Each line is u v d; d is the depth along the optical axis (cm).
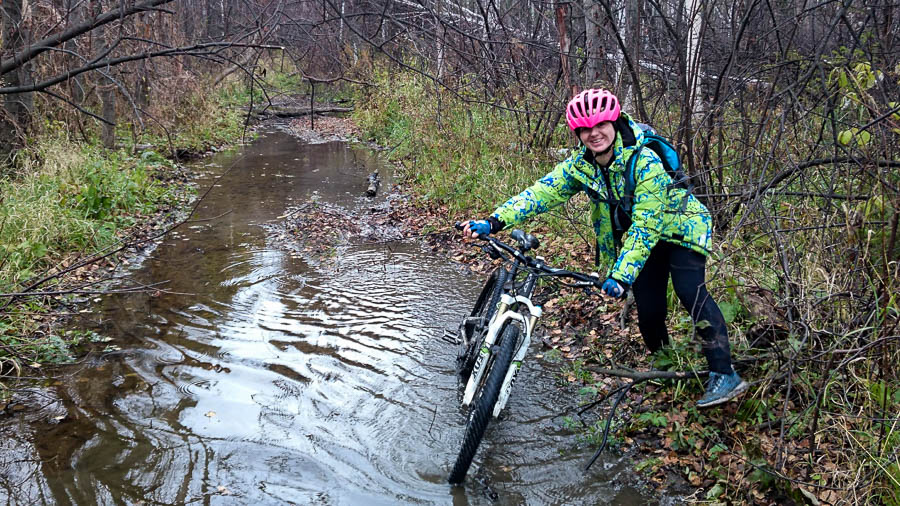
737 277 464
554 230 777
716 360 388
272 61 622
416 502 364
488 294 509
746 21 525
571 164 404
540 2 780
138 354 537
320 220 970
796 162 427
